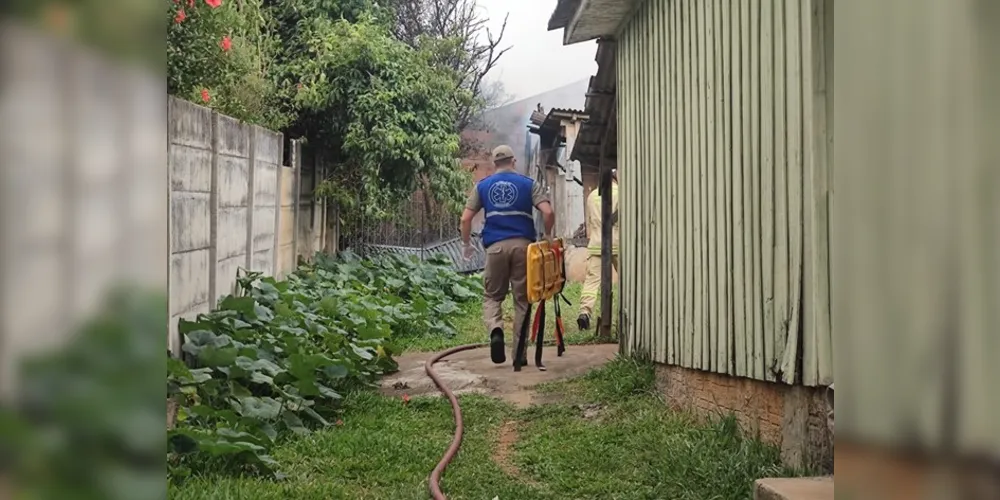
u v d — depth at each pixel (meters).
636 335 6.88
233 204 7.30
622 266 7.35
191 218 6.05
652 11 6.40
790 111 4.09
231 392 5.09
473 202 7.78
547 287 7.54
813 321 3.88
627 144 7.20
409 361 8.41
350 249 13.57
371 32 12.91
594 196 10.67
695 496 3.99
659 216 6.23
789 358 4.04
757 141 4.46
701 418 5.27
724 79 4.93
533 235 7.68
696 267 5.39
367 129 12.75
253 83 9.48
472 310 12.60
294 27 12.80
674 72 5.86
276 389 5.33
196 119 6.16
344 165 13.01
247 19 8.88
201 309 6.32
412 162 13.04
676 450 4.52
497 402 6.38
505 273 7.62
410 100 13.09
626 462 4.63
